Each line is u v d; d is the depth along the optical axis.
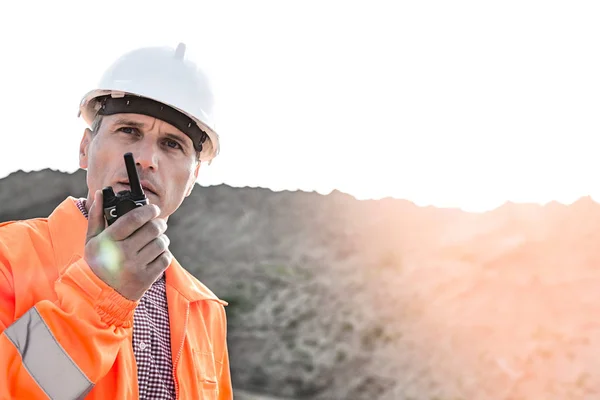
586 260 12.68
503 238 14.02
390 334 12.28
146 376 1.88
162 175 1.95
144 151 1.92
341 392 11.31
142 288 1.61
